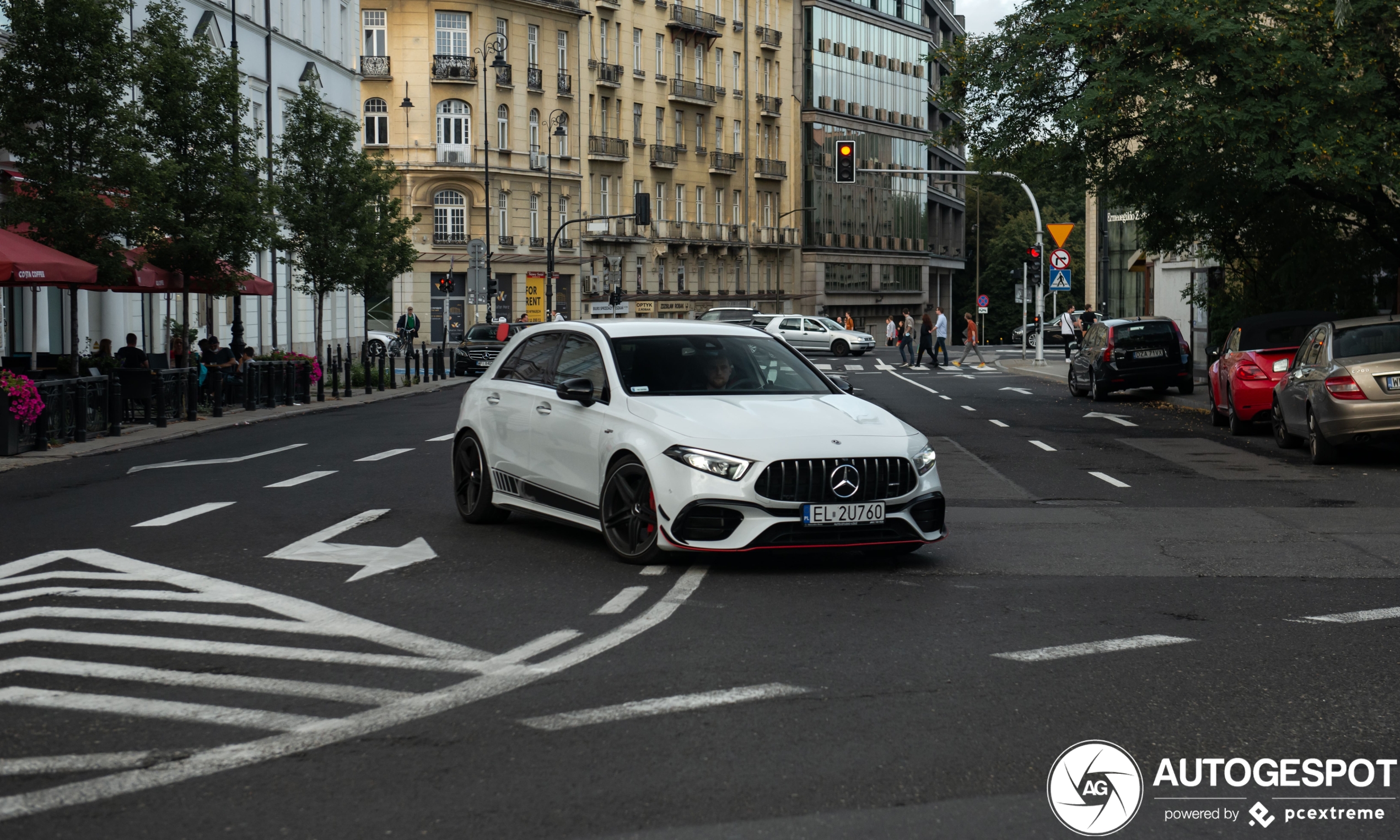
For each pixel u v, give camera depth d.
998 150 26.06
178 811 4.75
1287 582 9.19
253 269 46.81
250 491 14.26
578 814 4.71
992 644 7.29
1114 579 9.30
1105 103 22.41
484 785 5.01
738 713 5.96
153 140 26.75
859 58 104.69
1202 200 23.81
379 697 6.19
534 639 7.36
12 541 11.02
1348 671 6.73
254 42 46.91
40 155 23.66
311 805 4.80
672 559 9.75
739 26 92.81
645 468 9.48
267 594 8.63
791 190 99.38
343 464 17.03
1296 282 25.91
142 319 38.66
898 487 9.47
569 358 10.88
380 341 61.50
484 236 72.69
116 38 24.28
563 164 77.25
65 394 20.70
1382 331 17.03
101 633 7.52
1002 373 49.34
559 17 77.00
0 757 5.33
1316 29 21.77
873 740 5.57
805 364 10.90
